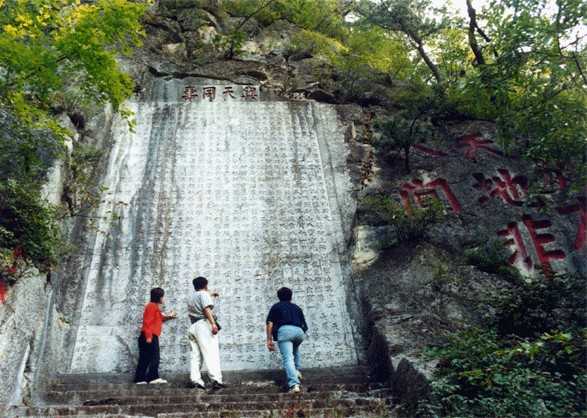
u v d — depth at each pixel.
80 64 8.70
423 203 11.42
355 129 13.08
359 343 9.59
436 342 8.40
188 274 10.22
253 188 11.56
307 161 12.22
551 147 10.32
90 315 9.60
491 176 12.13
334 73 14.78
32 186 8.89
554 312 7.88
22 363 7.72
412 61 17.00
